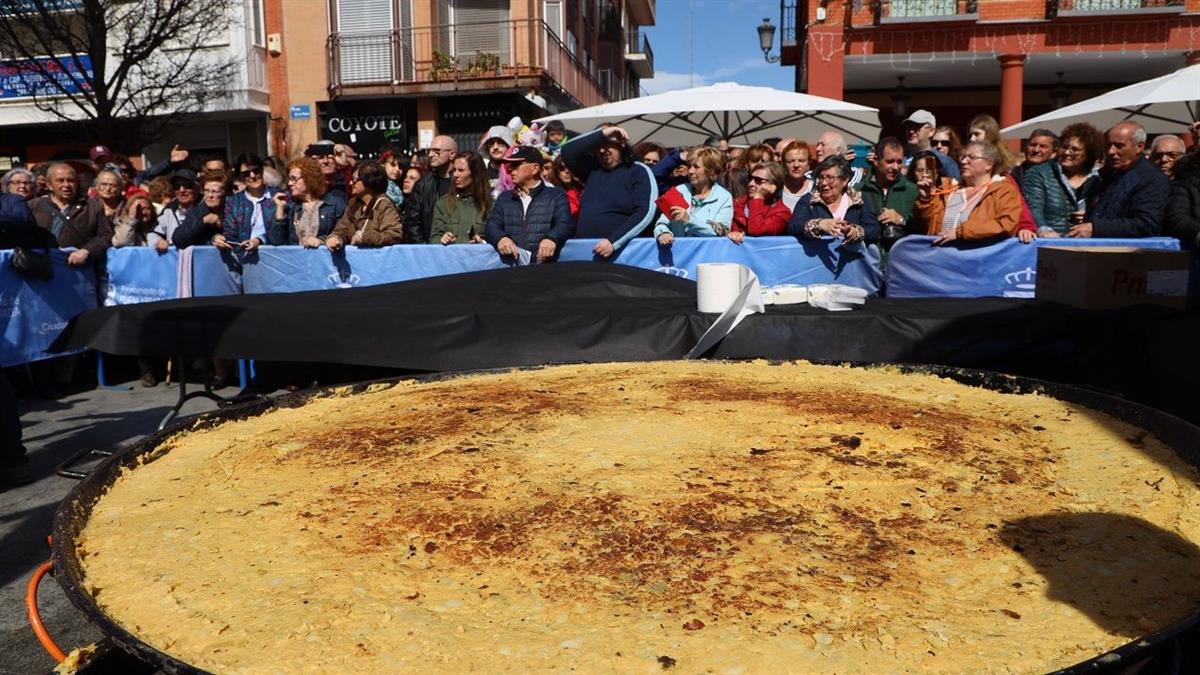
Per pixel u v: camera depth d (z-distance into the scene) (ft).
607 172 19.22
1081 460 6.00
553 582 4.19
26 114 63.98
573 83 79.41
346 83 64.08
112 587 4.35
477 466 5.91
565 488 5.41
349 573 4.37
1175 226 16.15
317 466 6.13
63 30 49.85
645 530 4.73
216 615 4.00
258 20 63.72
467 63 64.95
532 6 66.08
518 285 15.14
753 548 4.47
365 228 20.47
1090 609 3.86
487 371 9.25
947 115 67.00
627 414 7.22
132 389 22.95
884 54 57.41
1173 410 12.28
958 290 16.85
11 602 10.75
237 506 5.40
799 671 3.37
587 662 3.48
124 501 5.56
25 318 21.50
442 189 22.34
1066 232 18.57
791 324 12.79
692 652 3.52
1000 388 8.06
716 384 8.39
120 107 51.39
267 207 22.62
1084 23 55.47
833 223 17.02
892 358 12.71
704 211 19.10
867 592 4.00
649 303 14.24
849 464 5.79
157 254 22.61
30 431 19.03
